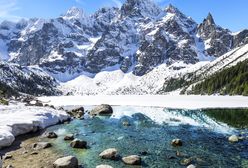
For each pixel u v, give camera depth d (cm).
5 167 2508
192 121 5094
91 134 3972
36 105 7519
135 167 2536
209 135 3841
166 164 2609
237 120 5162
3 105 6044
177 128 4391
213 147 3192
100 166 2417
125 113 6481
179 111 6738
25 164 2623
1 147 3194
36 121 4344
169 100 10750
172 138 3669
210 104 8262
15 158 2819
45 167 2527
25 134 3975
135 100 11356
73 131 4222
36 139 3669
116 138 3688
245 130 4184
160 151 3039
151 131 4153
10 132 3612
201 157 2816
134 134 3941
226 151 3028
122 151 3050
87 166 2572
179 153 2927
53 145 3328
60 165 2478
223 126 4550
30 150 3119
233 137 3512
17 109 5309
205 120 5209
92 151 3056
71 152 3020
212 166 2552
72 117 5788
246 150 3055
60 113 5547
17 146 3316
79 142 3228
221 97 12200
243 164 2603
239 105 7731
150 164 2612
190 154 2923
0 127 3659
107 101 11344
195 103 8794
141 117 5716
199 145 3284
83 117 5794
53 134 3803
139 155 2891
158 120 5259
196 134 3912
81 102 11444
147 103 9462
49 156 2875
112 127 4534
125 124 4719
